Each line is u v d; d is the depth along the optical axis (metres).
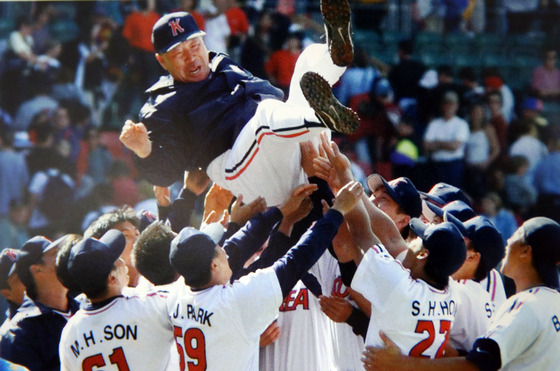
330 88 13.53
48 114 36.88
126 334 14.68
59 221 35.16
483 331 16.06
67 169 36.22
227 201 18.50
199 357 14.23
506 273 15.80
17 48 38.09
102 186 36.03
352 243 15.30
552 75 44.81
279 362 17.02
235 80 16.66
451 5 45.28
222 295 14.17
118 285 14.91
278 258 15.96
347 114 13.63
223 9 38.59
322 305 15.77
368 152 37.47
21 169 35.44
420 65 38.56
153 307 14.82
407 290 14.43
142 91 38.62
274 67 37.47
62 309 16.88
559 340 15.06
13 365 14.26
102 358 14.68
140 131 15.82
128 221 17.56
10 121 37.00
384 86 37.75
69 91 37.62
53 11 39.03
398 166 37.31
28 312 16.61
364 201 15.80
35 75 37.69
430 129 38.00
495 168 38.91
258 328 14.19
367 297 14.62
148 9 38.91
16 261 16.75
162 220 18.81
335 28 14.10
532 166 39.84
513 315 14.98
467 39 45.53
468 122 38.81
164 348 14.94
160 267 14.89
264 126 15.08
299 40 37.69
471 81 39.56
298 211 16.20
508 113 40.78
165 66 16.73
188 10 38.41
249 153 15.68
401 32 45.00
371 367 14.55
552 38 46.78
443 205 19.09
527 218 39.06
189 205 18.11
